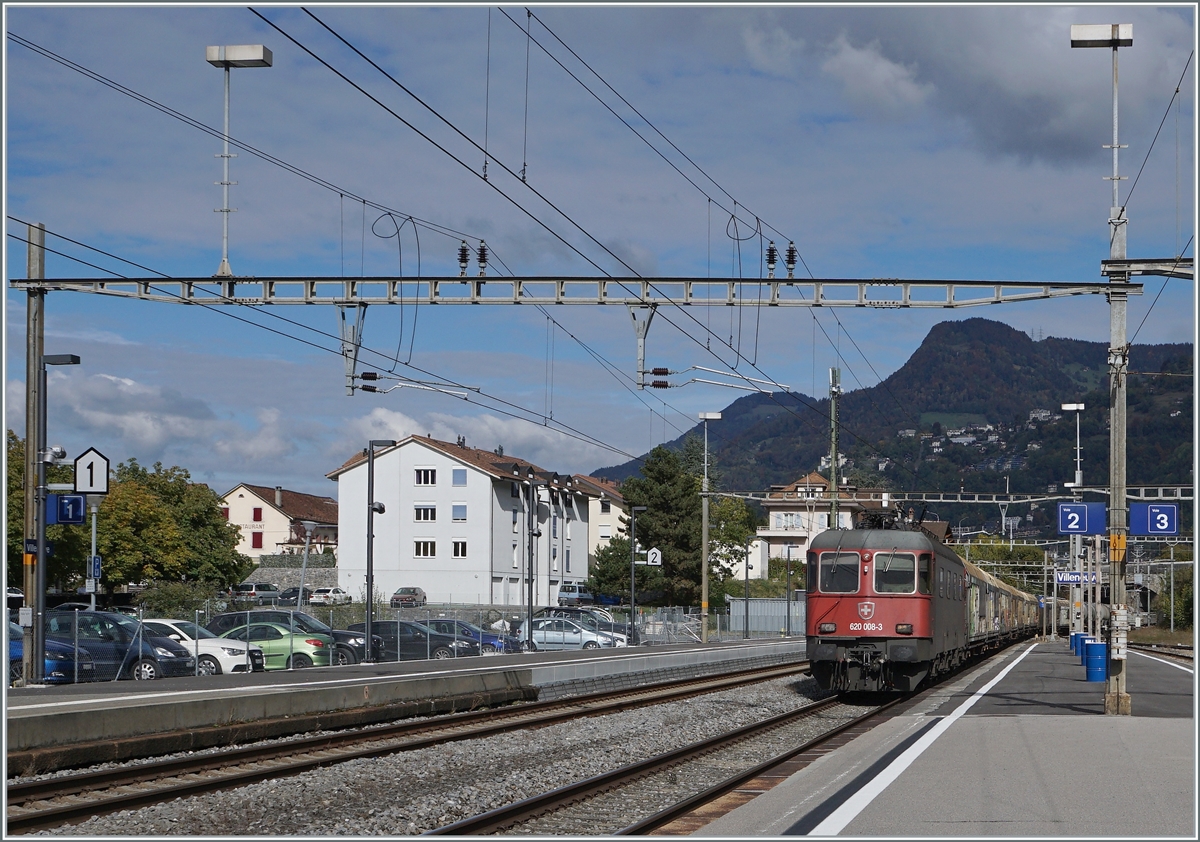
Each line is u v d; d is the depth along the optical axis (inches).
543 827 468.8
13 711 608.1
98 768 598.5
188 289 933.8
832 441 1715.1
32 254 959.0
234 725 713.6
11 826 434.0
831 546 1120.8
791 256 927.7
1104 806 446.3
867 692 1202.0
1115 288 847.7
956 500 2030.0
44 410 969.5
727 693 1210.0
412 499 3550.7
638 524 3491.6
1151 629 3853.3
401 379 1127.0
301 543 4697.3
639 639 2235.5
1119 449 848.9
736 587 3875.5
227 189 903.1
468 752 693.3
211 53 856.9
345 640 1457.9
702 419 2250.2
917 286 898.7
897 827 409.4
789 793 499.2
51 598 2460.6
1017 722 783.7
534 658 1512.1
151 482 3058.6
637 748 743.7
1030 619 3292.3
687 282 919.7
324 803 514.9
